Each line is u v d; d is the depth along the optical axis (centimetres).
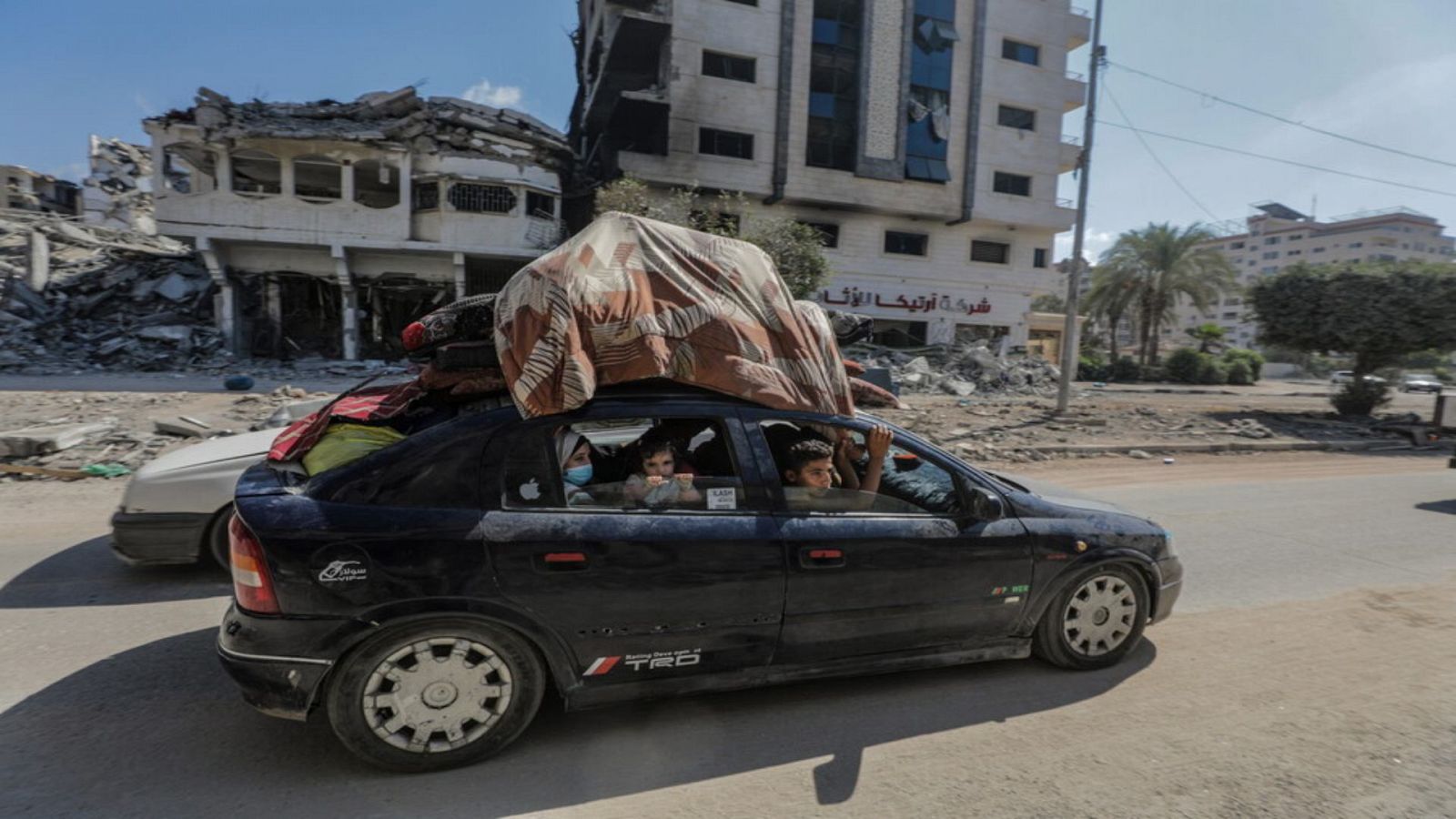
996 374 2742
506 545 265
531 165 2655
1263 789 273
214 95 2392
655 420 301
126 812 245
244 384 1725
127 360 2241
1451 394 1388
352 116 2602
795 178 3070
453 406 321
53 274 2664
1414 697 354
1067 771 282
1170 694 350
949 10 3259
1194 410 2092
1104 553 360
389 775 268
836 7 3092
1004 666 375
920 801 261
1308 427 1831
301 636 250
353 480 267
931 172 3272
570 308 288
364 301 2831
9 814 241
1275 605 491
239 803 251
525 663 276
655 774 273
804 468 318
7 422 1102
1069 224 3572
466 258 2719
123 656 363
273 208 2467
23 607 423
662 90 2906
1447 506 870
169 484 447
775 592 298
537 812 250
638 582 279
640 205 2181
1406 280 1944
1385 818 257
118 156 4019
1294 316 2112
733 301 321
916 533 323
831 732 307
